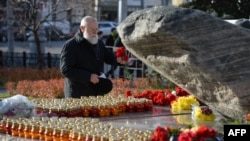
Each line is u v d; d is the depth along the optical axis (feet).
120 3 70.69
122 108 27.76
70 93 30.42
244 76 22.41
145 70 56.80
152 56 23.84
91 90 30.42
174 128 19.67
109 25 127.44
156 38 22.45
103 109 26.71
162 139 18.40
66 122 22.85
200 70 22.33
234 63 22.39
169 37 22.03
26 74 65.51
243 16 67.31
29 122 22.71
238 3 67.26
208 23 22.25
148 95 30.81
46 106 26.32
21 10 70.33
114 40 58.54
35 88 51.98
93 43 30.73
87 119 23.77
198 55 22.13
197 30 22.15
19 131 22.39
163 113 27.53
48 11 75.00
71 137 20.76
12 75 65.00
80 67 30.48
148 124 24.16
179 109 28.48
